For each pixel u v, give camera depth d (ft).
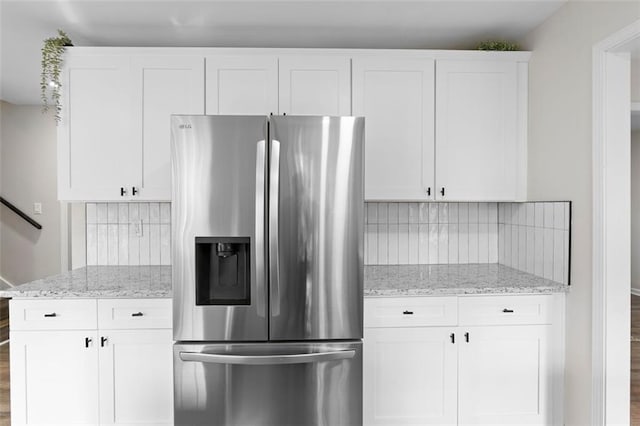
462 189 8.31
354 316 6.44
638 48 6.07
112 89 8.02
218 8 7.38
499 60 8.34
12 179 15.39
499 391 7.26
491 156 8.35
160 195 8.10
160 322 7.02
